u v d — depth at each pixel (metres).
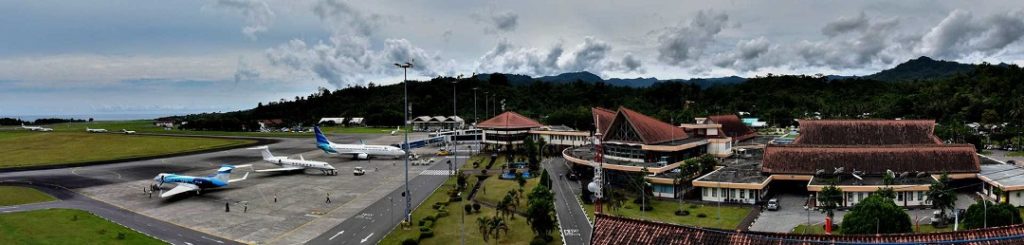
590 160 139.50
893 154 119.81
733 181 113.81
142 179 146.12
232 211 107.94
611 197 111.88
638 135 139.00
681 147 136.88
